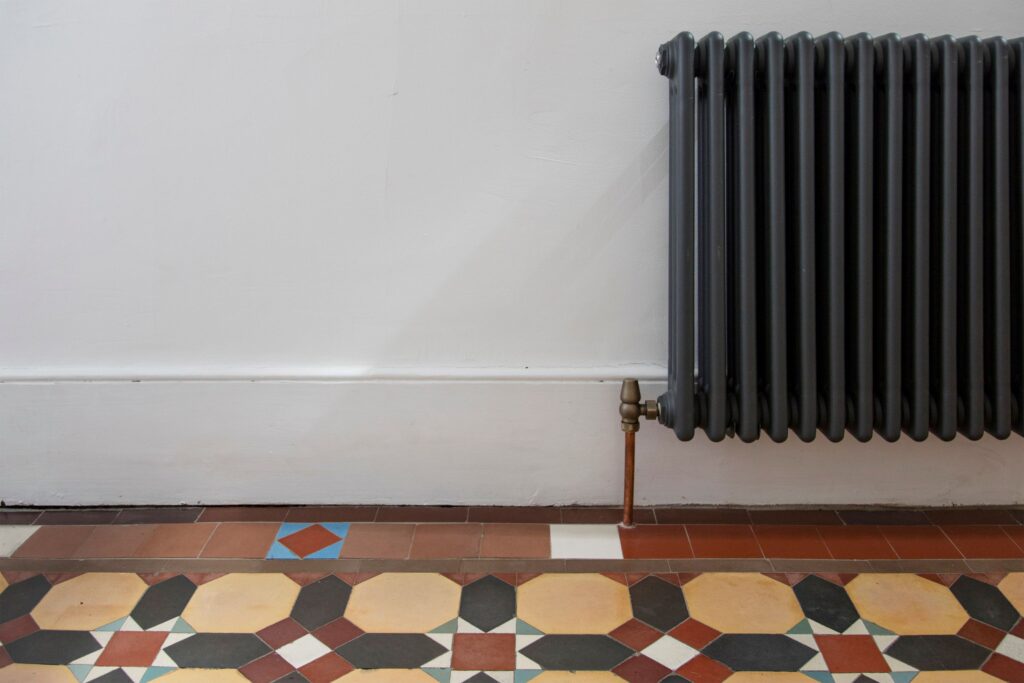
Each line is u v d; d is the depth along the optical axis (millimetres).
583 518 1961
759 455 1982
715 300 1678
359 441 1981
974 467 1984
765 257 1704
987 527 1909
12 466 1999
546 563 1773
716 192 1650
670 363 1790
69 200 1899
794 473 1992
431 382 1949
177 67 1853
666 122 1856
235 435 1983
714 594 1652
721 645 1492
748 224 1658
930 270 1737
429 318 1938
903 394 1759
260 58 1847
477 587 1684
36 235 1913
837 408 1701
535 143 1869
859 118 1643
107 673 1424
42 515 1994
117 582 1706
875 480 1993
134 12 1834
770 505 2002
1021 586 1668
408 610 1606
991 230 1715
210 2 1832
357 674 1419
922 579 1698
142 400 1971
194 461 2000
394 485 2002
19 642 1513
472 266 1916
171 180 1889
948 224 1673
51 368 1962
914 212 1677
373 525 1934
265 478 2004
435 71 1849
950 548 1818
